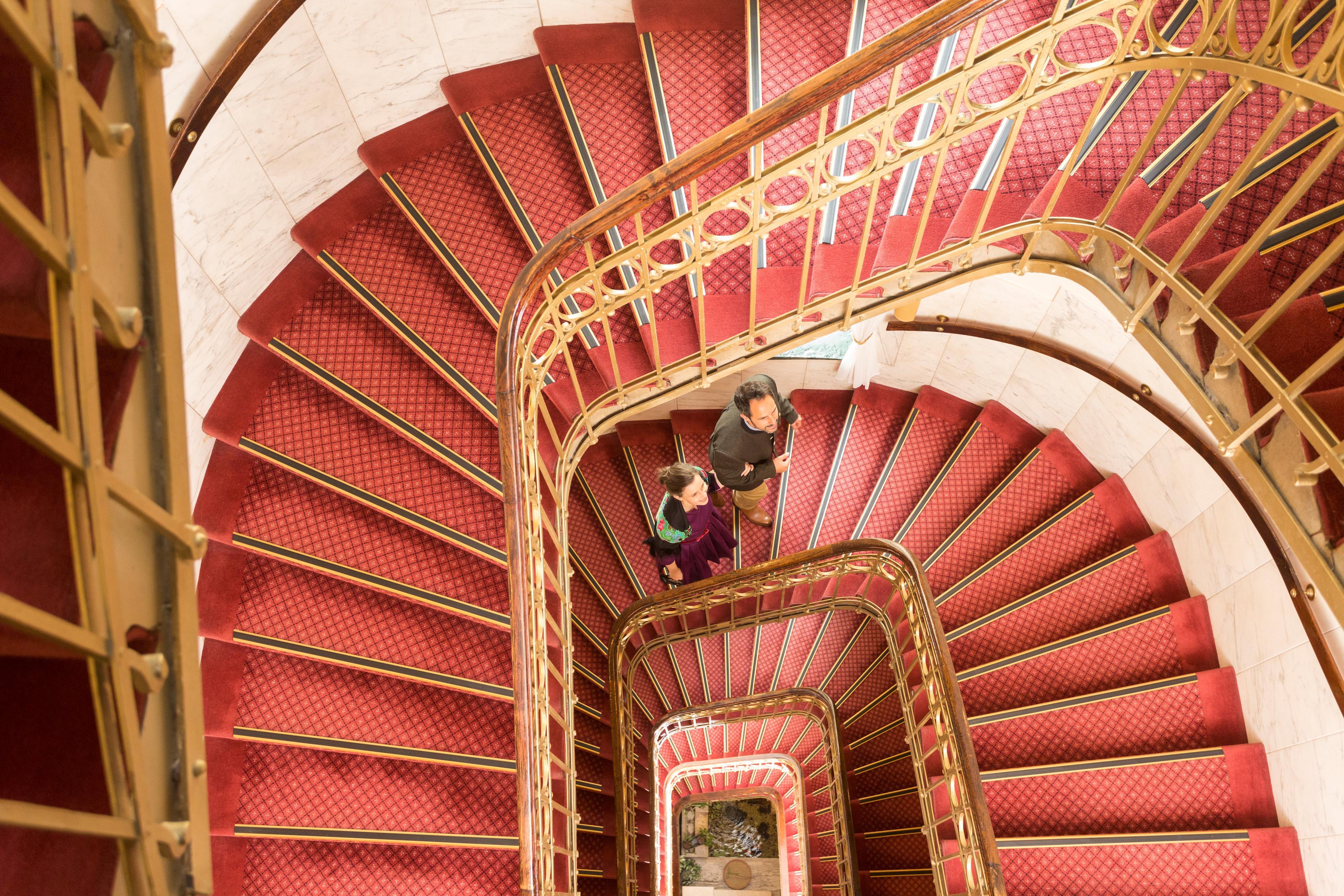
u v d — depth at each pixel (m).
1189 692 4.24
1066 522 4.89
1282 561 3.56
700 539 5.09
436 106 4.29
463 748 3.83
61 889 0.73
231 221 3.61
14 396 0.71
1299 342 2.35
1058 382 4.64
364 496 3.87
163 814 0.85
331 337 4.06
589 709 5.32
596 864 5.39
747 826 11.95
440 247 4.01
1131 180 2.75
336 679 3.92
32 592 0.69
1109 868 4.04
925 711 5.02
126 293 0.80
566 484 3.79
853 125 2.85
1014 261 3.51
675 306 3.88
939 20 2.46
